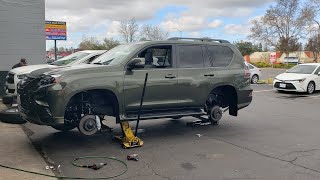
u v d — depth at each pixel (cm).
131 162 664
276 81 1970
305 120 1115
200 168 636
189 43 864
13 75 1271
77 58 1316
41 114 695
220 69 895
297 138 864
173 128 956
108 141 810
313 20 7288
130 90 766
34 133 870
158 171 617
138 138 781
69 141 805
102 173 603
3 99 1305
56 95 687
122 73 758
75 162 659
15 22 1698
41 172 590
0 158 656
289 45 7625
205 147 773
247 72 946
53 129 912
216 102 938
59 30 2808
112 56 815
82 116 730
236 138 857
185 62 851
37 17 1744
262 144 803
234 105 942
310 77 1920
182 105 842
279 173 613
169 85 816
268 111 1301
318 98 1738
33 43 1745
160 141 819
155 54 819
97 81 727
